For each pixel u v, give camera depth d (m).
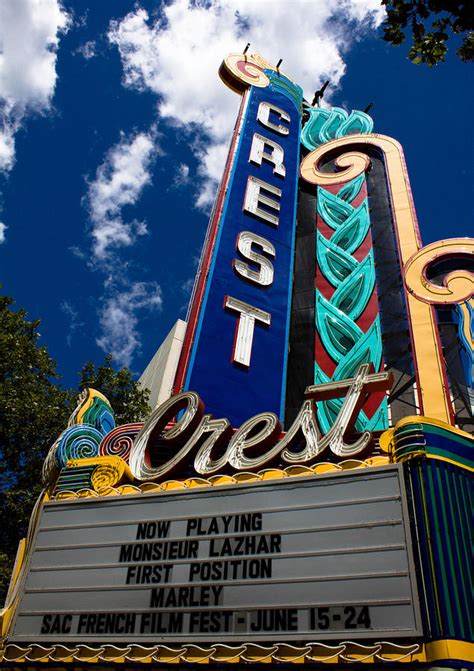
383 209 20.36
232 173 21.41
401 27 9.91
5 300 24.81
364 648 8.03
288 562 9.23
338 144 23.53
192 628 9.12
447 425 9.78
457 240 17.44
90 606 9.99
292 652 8.39
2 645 10.03
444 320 16.00
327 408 15.18
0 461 21.56
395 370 15.49
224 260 18.20
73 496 11.52
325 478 9.79
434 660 7.56
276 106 25.92
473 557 8.46
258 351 16.31
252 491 10.19
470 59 10.01
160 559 10.08
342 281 18.53
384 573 8.55
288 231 20.28
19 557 11.23
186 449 11.38
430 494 8.92
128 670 9.20
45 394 23.36
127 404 25.39
